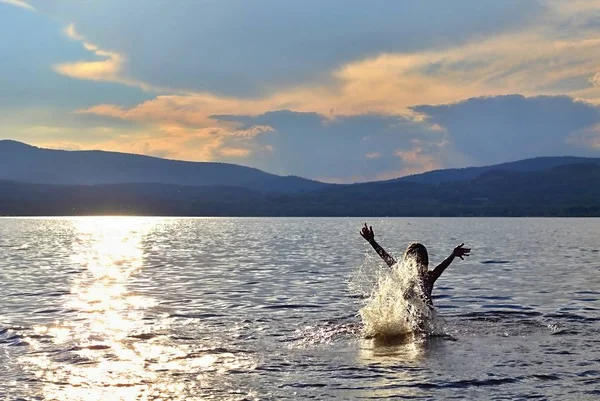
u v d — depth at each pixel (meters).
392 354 10.41
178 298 17.62
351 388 8.41
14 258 34.38
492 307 15.98
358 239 59.03
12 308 15.61
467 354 10.40
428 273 13.19
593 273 25.16
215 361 9.91
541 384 8.56
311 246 46.88
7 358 10.11
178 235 71.69
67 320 13.76
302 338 11.76
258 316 14.41
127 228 102.69
